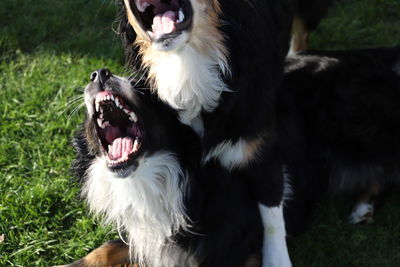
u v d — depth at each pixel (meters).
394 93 1.71
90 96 1.49
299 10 1.97
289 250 1.70
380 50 1.78
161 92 1.53
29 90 2.05
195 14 1.45
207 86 1.51
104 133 1.53
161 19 1.46
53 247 1.72
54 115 1.97
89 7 2.28
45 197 1.79
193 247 1.56
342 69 1.74
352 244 1.70
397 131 1.71
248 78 1.53
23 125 1.96
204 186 1.55
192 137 1.55
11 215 1.76
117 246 1.64
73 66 2.11
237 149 1.55
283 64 1.71
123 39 1.58
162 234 1.56
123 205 1.54
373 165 1.74
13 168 1.87
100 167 1.54
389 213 1.75
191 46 1.48
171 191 1.53
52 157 1.89
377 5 2.23
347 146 1.73
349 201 1.79
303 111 1.74
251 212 1.61
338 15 2.21
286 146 1.72
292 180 1.72
